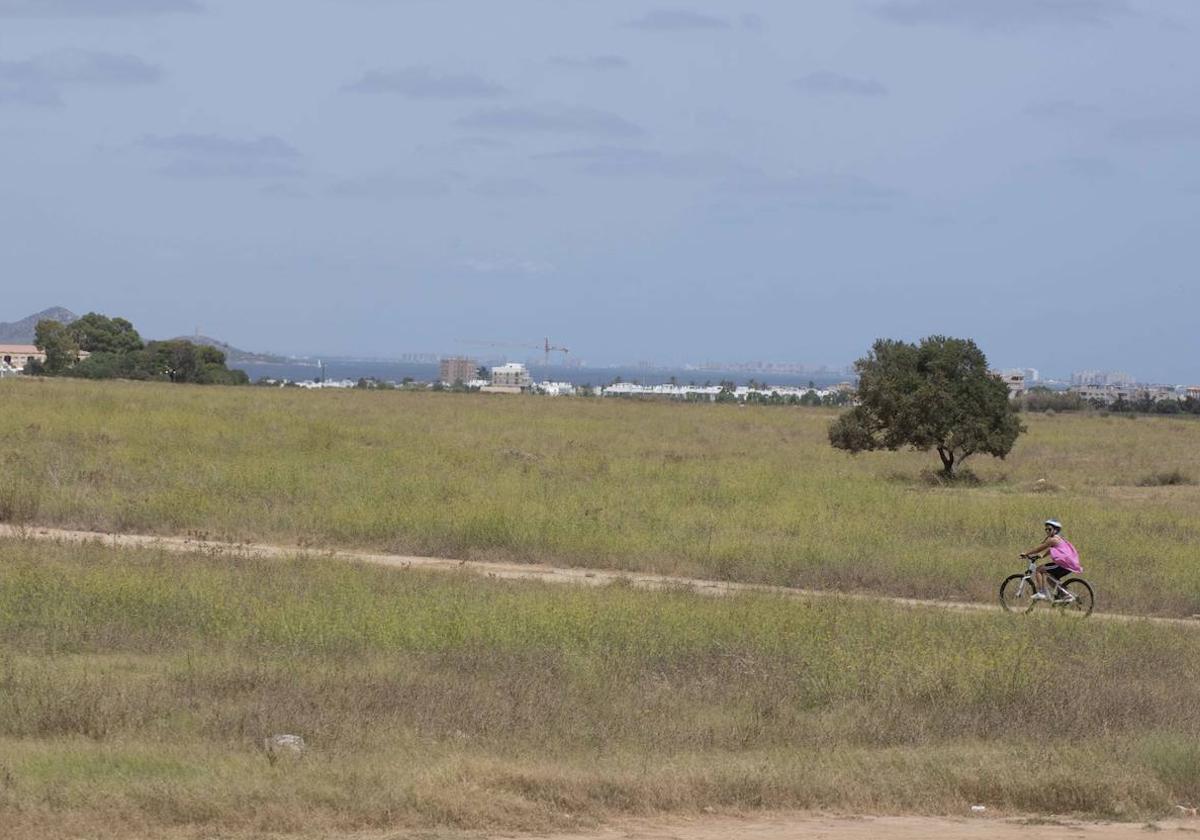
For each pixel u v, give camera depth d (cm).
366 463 5956
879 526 4803
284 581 3191
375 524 4344
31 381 12488
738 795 1789
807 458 8375
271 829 1561
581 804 1711
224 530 4297
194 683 2181
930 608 3409
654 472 6362
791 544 4288
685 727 2103
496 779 1736
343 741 1895
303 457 6103
